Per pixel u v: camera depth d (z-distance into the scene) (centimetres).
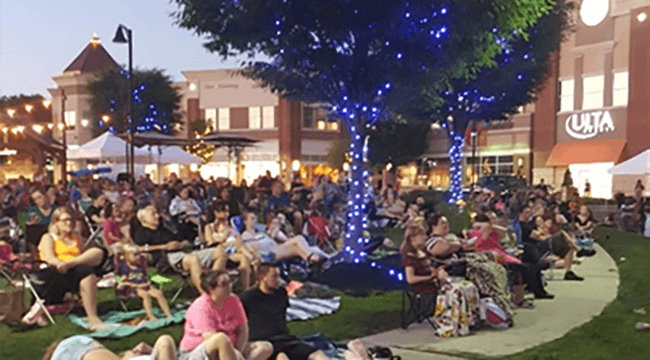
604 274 1191
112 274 974
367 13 1020
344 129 5188
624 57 3522
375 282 945
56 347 439
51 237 716
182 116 5275
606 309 855
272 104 5075
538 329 746
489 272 771
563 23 2183
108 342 639
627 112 3459
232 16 1057
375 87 1168
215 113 5234
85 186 1739
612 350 645
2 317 686
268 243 987
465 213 1986
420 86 1171
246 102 5138
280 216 1221
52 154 3400
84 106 5206
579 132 3744
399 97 1266
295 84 1284
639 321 769
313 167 5150
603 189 3603
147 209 849
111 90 4828
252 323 538
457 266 791
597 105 3681
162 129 4916
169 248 823
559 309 865
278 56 1199
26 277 707
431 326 758
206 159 4369
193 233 1158
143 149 2659
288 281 952
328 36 1069
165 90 4972
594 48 3662
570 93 3812
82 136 5188
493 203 1948
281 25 1056
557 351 643
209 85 5234
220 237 894
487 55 1234
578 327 748
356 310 826
